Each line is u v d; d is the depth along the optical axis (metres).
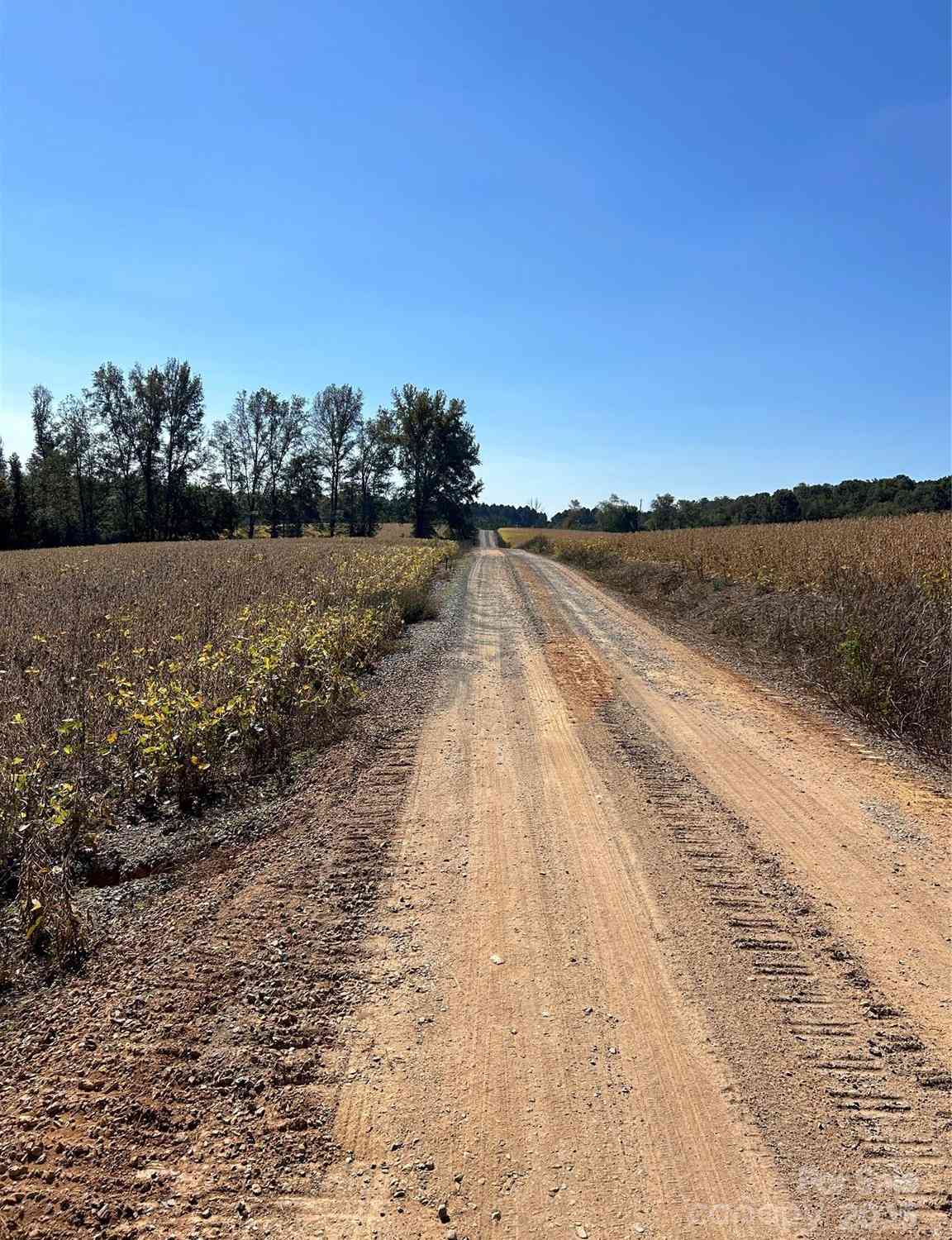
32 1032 3.05
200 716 5.88
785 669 10.44
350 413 77.06
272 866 4.50
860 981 3.47
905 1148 2.52
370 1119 2.61
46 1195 2.29
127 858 4.56
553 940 3.77
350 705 7.96
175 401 65.50
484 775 6.07
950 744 6.91
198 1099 2.68
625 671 10.28
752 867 4.59
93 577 17.69
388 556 23.98
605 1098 2.73
